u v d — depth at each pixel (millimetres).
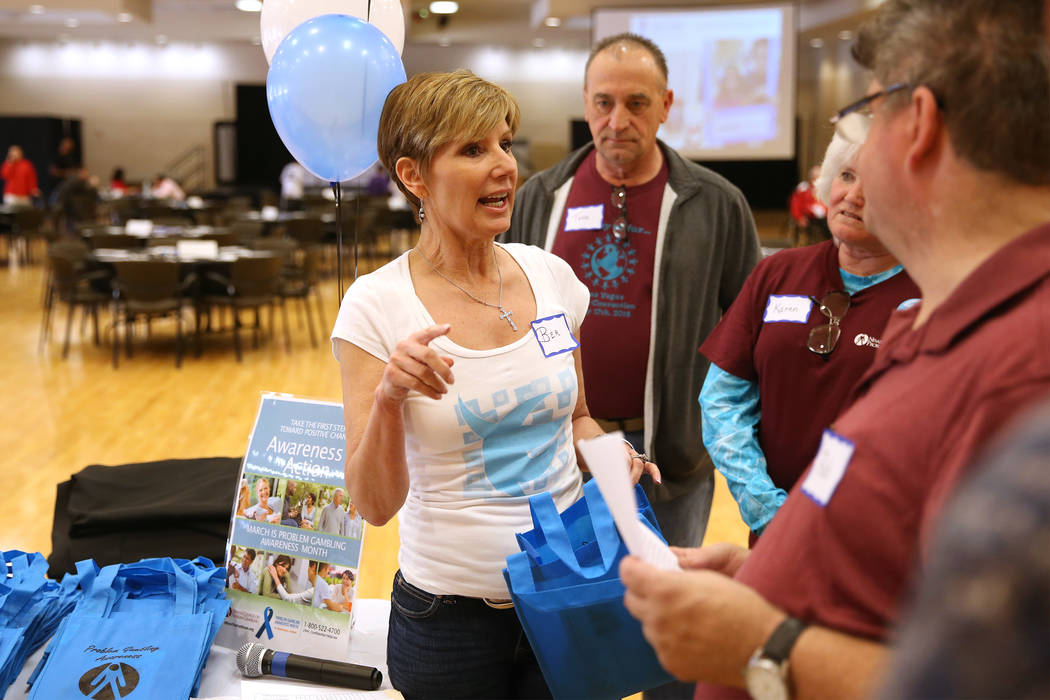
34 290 11750
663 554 985
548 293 1550
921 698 380
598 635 1256
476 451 1420
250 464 1777
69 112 20344
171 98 20547
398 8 2016
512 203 1449
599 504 1344
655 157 2500
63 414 6188
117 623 1604
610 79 2350
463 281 1474
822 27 14336
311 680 1602
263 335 9125
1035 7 722
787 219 20328
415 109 1393
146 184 18781
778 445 1737
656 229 2455
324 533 1706
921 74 757
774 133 12453
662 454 2451
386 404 1262
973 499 393
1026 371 674
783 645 776
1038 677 352
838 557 767
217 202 16141
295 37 1700
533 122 20672
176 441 5594
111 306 9086
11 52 20094
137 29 18484
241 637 1721
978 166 736
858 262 1682
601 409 2475
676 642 829
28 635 1599
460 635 1438
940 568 394
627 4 12781
